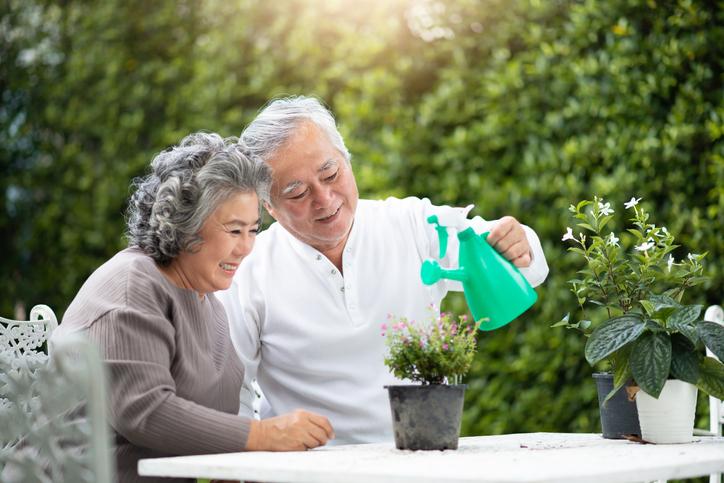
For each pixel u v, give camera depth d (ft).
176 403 6.34
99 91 16.83
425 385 6.22
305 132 7.89
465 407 13.08
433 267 6.70
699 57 11.28
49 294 17.42
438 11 13.80
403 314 8.50
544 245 12.30
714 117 11.04
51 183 17.46
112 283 6.67
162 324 6.59
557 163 12.35
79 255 16.97
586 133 12.28
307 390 8.39
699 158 11.30
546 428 12.35
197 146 7.10
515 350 12.71
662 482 7.00
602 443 6.81
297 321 8.38
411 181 13.66
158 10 16.48
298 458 5.71
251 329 8.46
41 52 17.69
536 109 12.75
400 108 13.91
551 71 12.59
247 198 6.98
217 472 5.36
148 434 6.27
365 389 8.32
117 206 16.52
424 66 14.03
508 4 13.20
